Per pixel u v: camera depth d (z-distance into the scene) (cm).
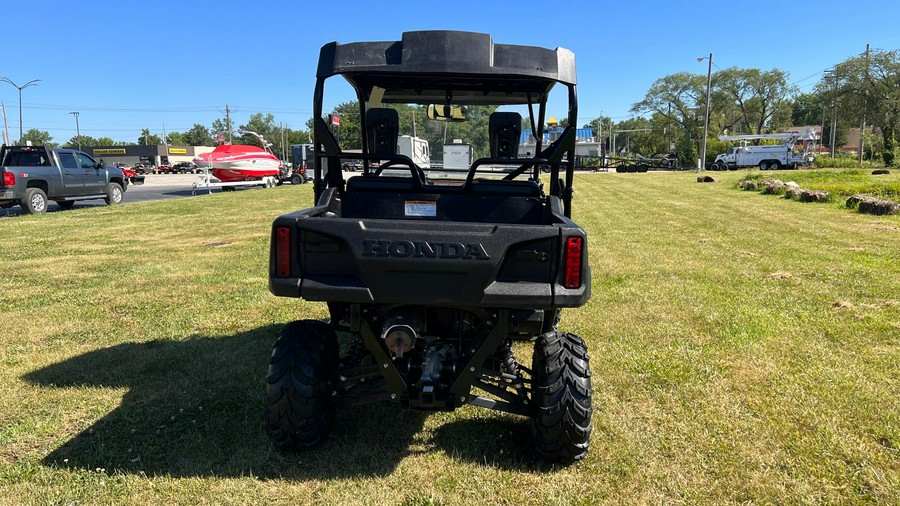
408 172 454
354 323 301
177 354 488
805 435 350
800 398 398
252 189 2795
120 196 1973
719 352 486
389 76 364
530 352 495
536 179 420
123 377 440
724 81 7769
